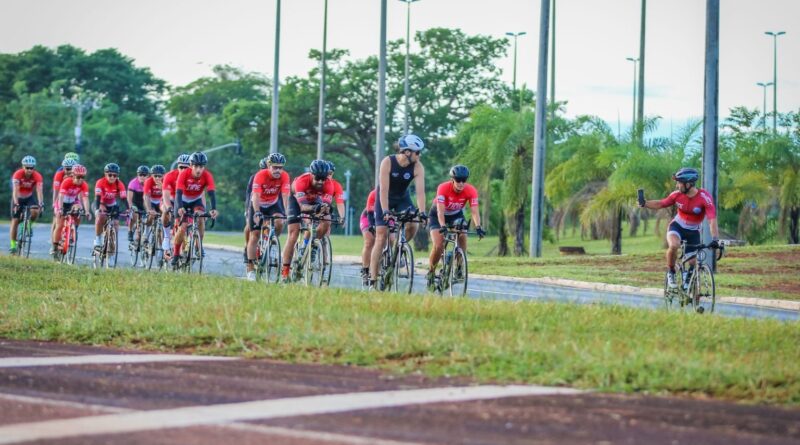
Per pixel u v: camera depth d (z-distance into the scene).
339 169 110.50
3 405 8.53
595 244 73.31
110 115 113.25
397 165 19.48
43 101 109.94
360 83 79.06
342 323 13.21
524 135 55.59
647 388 9.40
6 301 16.17
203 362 10.97
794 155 57.50
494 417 8.19
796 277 32.00
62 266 23.78
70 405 8.55
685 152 52.34
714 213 20.02
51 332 13.09
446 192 19.47
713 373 9.82
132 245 28.16
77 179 27.84
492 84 81.31
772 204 59.44
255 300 15.71
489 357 10.70
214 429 7.70
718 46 32.09
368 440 7.40
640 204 20.17
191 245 24.73
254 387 9.45
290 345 11.59
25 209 30.23
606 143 57.44
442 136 80.62
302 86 80.12
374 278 20.11
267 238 22.59
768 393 9.29
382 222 19.77
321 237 20.81
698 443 7.52
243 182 112.00
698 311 18.84
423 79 79.81
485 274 34.06
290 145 82.88
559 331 13.13
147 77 125.31
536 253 40.28
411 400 8.84
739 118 62.34
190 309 14.51
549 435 7.64
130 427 7.75
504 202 55.94
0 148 105.44
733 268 34.62
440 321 13.65
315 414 8.25
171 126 123.62
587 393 9.25
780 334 13.74
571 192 58.91
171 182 25.19
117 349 12.08
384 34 44.19
